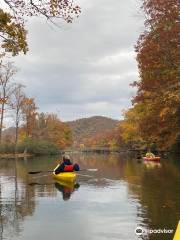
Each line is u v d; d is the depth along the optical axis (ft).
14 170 126.72
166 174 102.68
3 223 45.68
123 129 283.18
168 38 97.55
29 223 45.57
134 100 133.18
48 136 334.85
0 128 199.41
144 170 119.24
